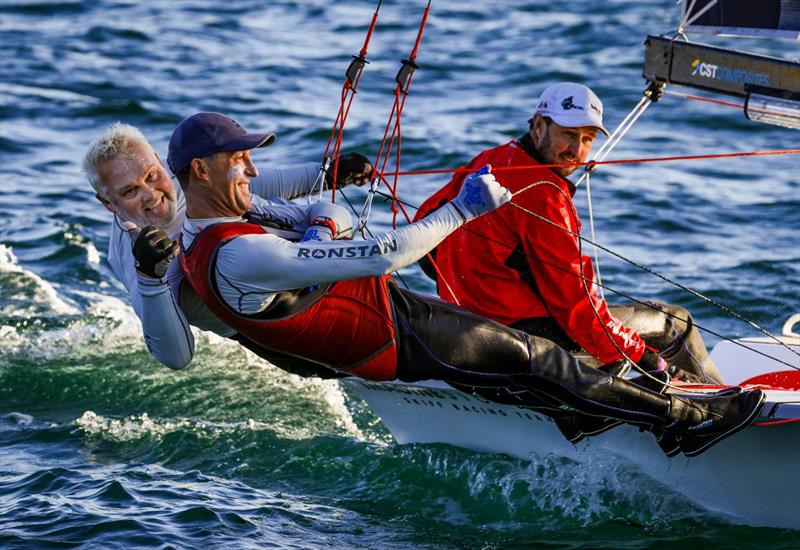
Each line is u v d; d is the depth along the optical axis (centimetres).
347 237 1532
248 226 1406
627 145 4159
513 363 1528
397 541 1702
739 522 1766
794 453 1675
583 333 1678
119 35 5997
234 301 1389
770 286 2828
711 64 1831
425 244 1400
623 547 1691
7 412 2220
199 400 2288
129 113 4606
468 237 1747
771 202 3497
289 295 1406
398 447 2028
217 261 1382
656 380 1653
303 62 5566
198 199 1423
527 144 1725
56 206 3528
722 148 4131
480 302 1750
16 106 4647
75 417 2203
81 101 4750
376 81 5191
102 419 2153
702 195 3566
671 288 2819
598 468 1817
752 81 1791
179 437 2083
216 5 6875
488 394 1630
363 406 2322
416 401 1973
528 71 5281
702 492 1769
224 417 2209
